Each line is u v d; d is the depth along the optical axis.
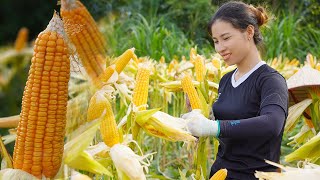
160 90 5.64
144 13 14.18
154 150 5.59
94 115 2.01
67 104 1.75
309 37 12.66
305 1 14.15
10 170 1.73
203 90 3.46
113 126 2.20
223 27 2.85
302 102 3.77
